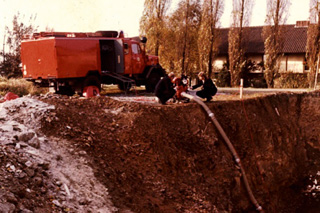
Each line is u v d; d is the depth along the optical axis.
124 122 9.91
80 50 15.30
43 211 5.39
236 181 10.79
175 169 9.53
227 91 19.59
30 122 8.41
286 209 13.61
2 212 4.79
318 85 27.83
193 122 11.62
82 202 6.14
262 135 14.17
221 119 12.80
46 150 7.27
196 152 10.65
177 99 12.88
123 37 17.88
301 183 15.88
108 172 7.62
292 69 35.66
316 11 28.52
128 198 7.14
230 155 11.80
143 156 8.98
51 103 9.97
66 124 8.85
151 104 12.41
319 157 17.36
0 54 20.14
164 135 10.26
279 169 14.50
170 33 34.72
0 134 7.01
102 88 20.83
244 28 33.31
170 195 8.20
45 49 14.84
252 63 35.03
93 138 8.68
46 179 6.23
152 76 18.81
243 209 10.47
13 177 5.69
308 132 17.81
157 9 34.03
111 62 17.28
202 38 33.44
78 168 7.20
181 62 34.09
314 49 28.69
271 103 16.80
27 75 15.82
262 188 12.77
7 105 9.17
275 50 32.06
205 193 9.22
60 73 14.67
